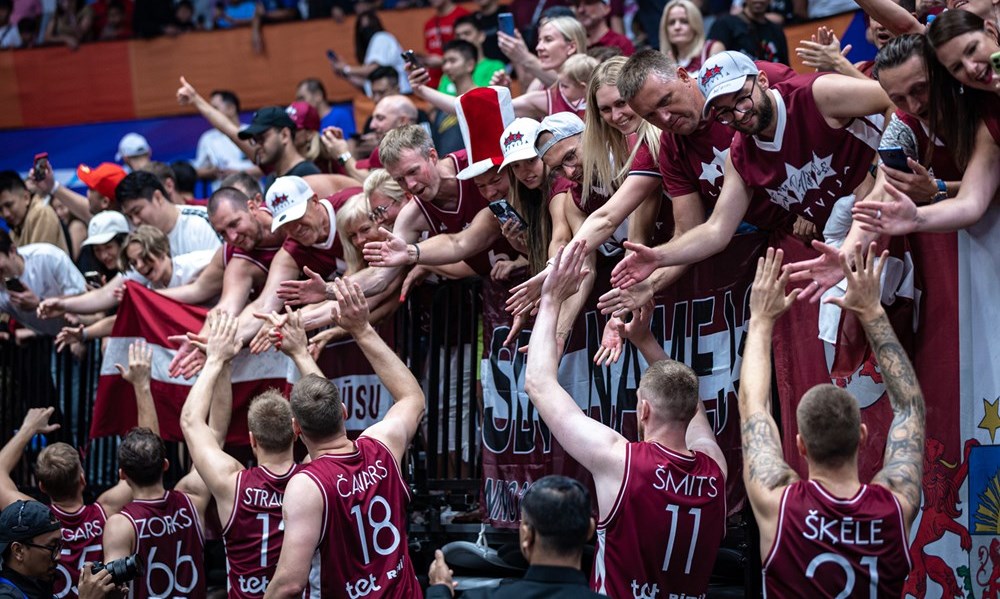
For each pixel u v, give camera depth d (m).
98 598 4.23
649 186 4.11
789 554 3.00
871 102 3.57
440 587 3.33
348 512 3.83
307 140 6.53
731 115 3.66
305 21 10.02
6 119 10.78
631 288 3.90
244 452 5.70
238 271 5.42
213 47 10.29
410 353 5.27
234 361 5.48
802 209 3.84
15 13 10.87
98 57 10.56
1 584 4.35
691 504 3.50
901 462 3.10
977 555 3.70
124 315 5.56
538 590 2.90
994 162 3.40
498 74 5.83
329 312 4.92
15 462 5.70
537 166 4.33
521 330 4.82
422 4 9.31
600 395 4.55
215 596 5.64
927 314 3.85
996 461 3.67
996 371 3.68
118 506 5.23
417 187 4.65
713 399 4.28
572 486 2.98
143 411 5.41
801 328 4.02
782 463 3.13
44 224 7.27
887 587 2.97
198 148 10.23
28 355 6.71
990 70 3.27
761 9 6.38
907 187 3.54
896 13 4.09
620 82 3.81
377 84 7.25
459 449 5.05
